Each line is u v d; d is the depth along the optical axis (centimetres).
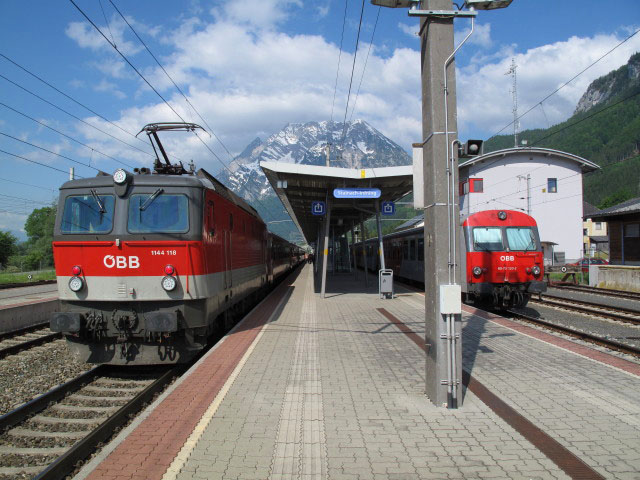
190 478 374
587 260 3325
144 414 516
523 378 640
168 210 771
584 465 392
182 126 1053
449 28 544
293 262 4428
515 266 1260
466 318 1146
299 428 476
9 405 625
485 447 428
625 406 530
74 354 769
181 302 762
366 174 1530
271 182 1722
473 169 3600
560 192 3622
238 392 591
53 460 461
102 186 773
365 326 1077
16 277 3412
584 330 1057
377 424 485
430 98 543
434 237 537
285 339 925
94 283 751
